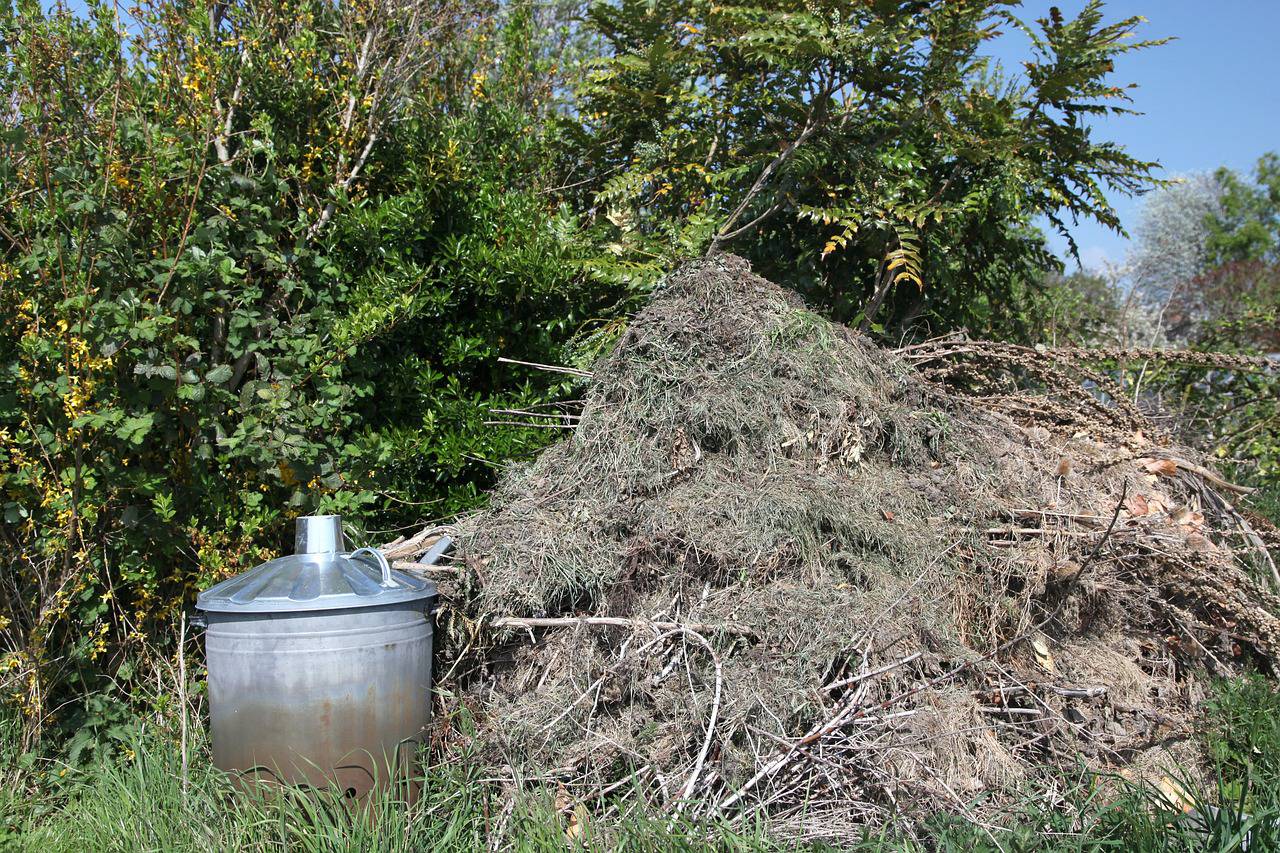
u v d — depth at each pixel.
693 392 4.12
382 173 5.56
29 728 3.82
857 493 3.96
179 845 3.09
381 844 2.94
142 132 4.43
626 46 7.10
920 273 6.12
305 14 5.31
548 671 3.67
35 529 4.18
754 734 3.27
